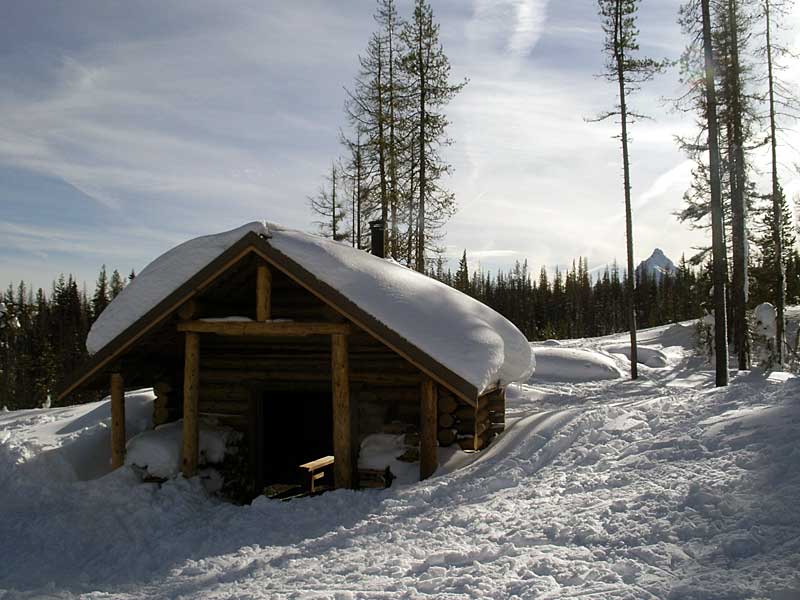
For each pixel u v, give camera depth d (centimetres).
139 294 914
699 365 2617
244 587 538
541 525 561
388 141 2447
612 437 813
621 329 7469
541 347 2712
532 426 959
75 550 711
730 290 2614
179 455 930
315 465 1117
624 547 479
